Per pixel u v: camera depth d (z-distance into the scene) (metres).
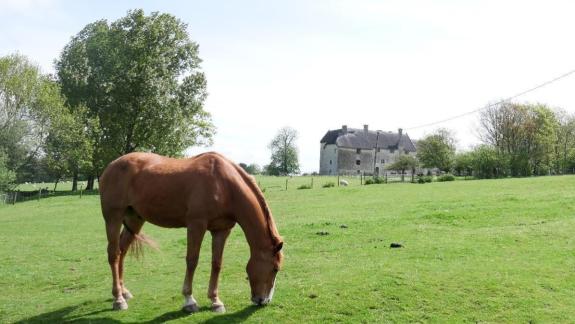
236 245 16.06
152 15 51.34
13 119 51.25
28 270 13.38
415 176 59.09
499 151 56.31
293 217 22.81
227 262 13.01
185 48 52.47
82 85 54.38
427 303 8.58
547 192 25.62
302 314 8.23
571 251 12.30
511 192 27.17
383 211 22.52
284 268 11.86
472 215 19.23
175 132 50.66
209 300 9.11
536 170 64.31
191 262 8.21
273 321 7.95
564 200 21.39
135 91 48.34
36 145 52.12
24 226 24.56
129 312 8.52
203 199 8.09
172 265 13.27
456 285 9.41
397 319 7.96
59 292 10.87
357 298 8.81
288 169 112.06
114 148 51.81
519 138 68.50
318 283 9.83
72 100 55.28
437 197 27.33
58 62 57.50
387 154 108.31
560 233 14.57
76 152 51.31
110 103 51.09
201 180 8.18
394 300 8.73
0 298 10.42
